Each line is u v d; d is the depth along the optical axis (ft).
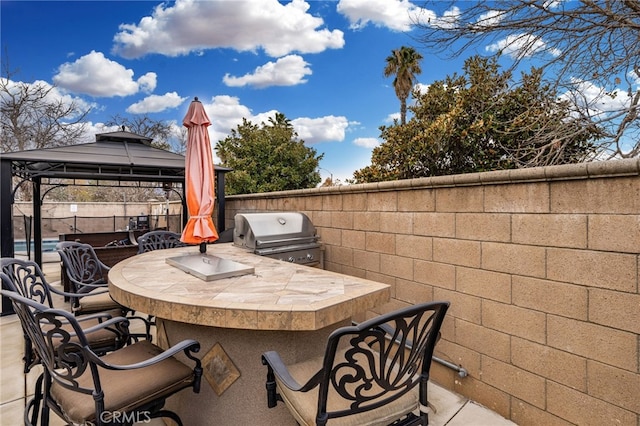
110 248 17.53
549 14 11.00
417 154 19.25
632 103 10.41
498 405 8.17
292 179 32.91
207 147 10.15
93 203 49.37
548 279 7.16
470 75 18.49
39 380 7.00
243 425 6.41
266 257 10.85
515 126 14.92
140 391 5.36
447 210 9.21
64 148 19.10
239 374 6.43
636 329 5.93
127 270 8.56
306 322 5.40
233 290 6.63
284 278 7.69
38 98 47.37
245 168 31.83
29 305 4.92
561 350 6.97
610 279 6.23
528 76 13.39
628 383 6.04
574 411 6.79
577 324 6.72
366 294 6.42
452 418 8.02
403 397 5.31
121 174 21.01
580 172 6.49
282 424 6.23
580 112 11.21
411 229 10.23
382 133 23.72
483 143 17.65
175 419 6.17
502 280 8.00
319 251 13.35
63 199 61.16
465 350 8.87
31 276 8.20
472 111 17.58
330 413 4.44
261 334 6.29
